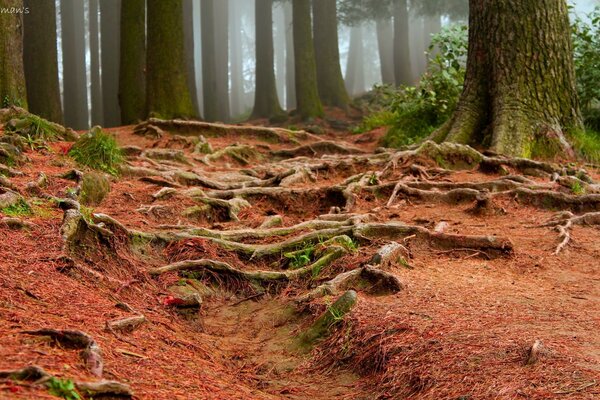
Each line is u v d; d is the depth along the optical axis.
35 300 4.20
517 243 7.24
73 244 5.52
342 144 14.83
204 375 4.02
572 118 12.06
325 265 6.22
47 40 23.34
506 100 11.91
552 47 12.09
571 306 5.19
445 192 9.08
